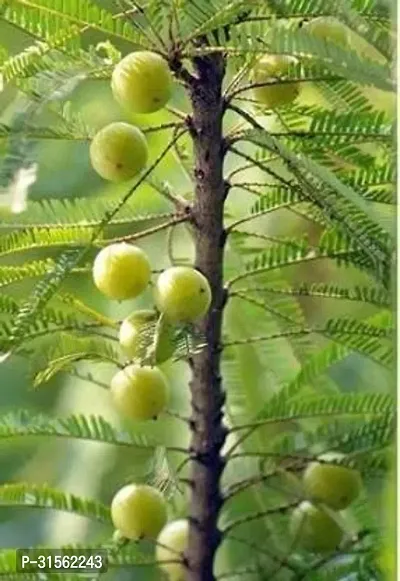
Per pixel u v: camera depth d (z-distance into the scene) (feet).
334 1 4.00
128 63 4.10
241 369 4.74
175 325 4.10
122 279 4.15
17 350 4.25
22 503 4.43
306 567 4.43
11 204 4.05
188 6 4.03
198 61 4.21
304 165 4.07
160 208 4.59
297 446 4.47
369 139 4.27
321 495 4.42
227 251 4.64
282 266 4.37
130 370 4.23
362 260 4.31
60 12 4.09
